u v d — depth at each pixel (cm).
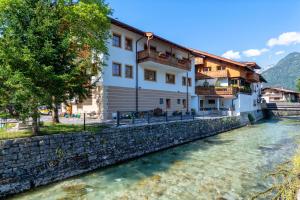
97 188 989
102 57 1973
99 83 2052
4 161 899
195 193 944
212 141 2116
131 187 1005
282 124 3597
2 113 1022
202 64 4128
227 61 3816
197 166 1316
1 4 984
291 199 549
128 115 2144
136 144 1534
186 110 3166
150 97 2547
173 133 1917
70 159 1128
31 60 935
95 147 1257
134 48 2377
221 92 3428
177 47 2809
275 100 7262
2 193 881
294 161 697
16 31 1018
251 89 4284
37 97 976
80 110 2278
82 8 1305
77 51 1327
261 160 1444
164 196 916
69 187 996
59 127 1318
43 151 1028
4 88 989
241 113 3562
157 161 1420
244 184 1038
